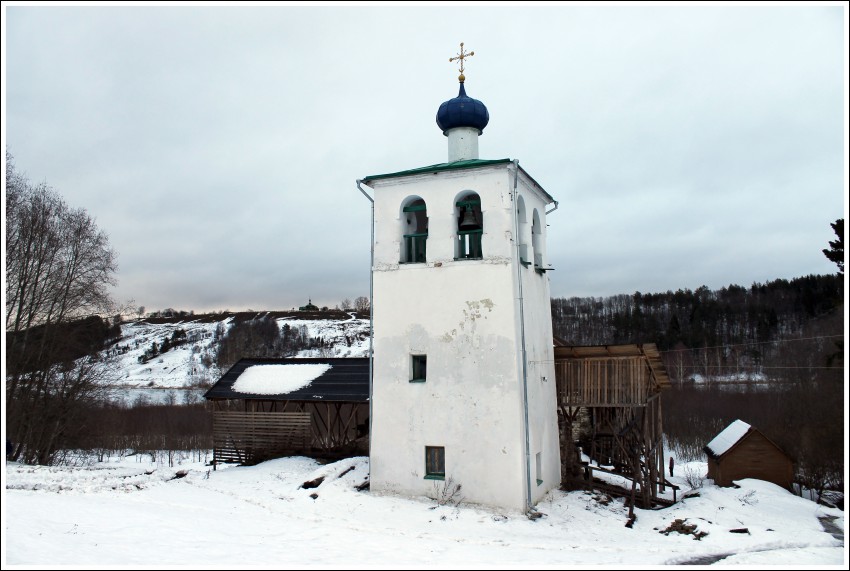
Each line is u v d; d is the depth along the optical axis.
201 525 15.62
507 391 18.00
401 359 19.22
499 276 18.42
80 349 33.34
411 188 19.72
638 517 19.33
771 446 26.05
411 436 18.86
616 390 21.41
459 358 18.58
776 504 21.53
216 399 27.27
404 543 14.76
